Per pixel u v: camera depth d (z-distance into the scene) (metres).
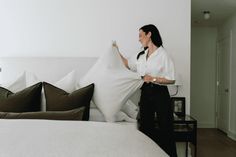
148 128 2.28
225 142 4.00
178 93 2.80
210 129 5.20
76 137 1.06
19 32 2.86
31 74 2.43
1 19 2.87
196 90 5.39
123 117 2.16
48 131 1.14
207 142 4.00
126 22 2.81
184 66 2.80
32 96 1.98
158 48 2.24
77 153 0.88
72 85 2.20
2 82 2.71
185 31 2.79
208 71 5.39
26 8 2.86
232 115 4.40
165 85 2.17
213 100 5.40
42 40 2.85
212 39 5.39
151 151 1.00
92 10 2.83
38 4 2.85
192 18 4.68
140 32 2.31
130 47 2.81
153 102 2.18
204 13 4.30
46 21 2.85
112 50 2.24
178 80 2.59
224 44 4.92
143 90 2.23
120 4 2.82
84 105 1.93
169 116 2.14
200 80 5.38
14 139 1.01
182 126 2.54
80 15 2.83
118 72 2.10
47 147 0.92
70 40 2.84
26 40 2.86
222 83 5.00
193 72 5.38
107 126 1.32
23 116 1.68
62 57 2.78
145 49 2.34
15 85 2.27
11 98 1.96
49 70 2.71
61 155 0.86
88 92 1.97
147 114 2.26
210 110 5.40
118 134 1.16
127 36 2.81
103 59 2.21
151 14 2.80
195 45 5.40
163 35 2.80
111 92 2.03
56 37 2.85
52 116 1.69
